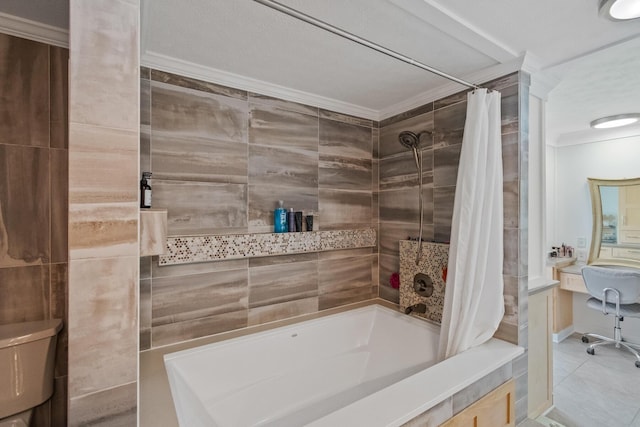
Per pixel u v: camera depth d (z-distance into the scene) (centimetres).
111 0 77
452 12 128
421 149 222
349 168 243
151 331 168
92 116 75
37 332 127
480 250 168
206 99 181
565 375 255
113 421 77
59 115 141
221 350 171
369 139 254
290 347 195
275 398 180
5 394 120
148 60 162
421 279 214
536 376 195
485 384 151
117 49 78
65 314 143
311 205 223
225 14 130
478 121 164
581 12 128
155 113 166
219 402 163
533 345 191
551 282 205
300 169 218
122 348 78
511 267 171
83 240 74
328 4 124
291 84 202
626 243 309
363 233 247
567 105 247
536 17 131
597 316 327
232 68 179
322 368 203
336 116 235
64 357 141
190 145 176
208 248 178
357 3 124
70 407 73
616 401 220
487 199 167
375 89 210
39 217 138
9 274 133
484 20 134
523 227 170
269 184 204
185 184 175
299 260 219
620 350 299
